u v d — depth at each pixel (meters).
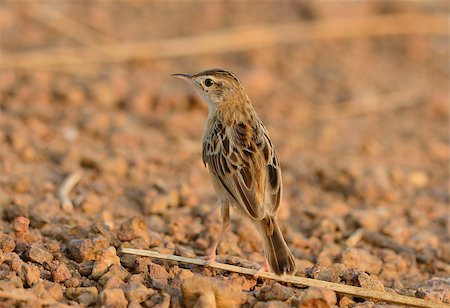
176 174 15.76
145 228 11.41
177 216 13.20
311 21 26.36
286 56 24.45
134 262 10.48
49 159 15.84
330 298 9.39
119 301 9.03
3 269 9.81
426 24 27.17
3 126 16.55
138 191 14.41
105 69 21.52
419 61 26.05
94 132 17.44
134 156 16.03
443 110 22.30
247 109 11.28
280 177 10.36
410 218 15.04
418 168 18.08
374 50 26.22
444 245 13.45
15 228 11.04
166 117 18.84
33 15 24.11
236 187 10.23
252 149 10.45
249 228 12.31
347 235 13.40
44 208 12.91
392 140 19.94
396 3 27.30
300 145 18.70
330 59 24.89
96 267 10.00
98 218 12.75
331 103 21.94
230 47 24.06
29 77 19.70
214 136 10.95
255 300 9.30
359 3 27.20
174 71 22.19
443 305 9.75
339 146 19.00
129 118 18.86
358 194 15.79
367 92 22.83
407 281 11.70
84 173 15.09
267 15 26.67
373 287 10.21
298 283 10.14
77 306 9.02
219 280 9.13
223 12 26.89
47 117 17.86
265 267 10.38
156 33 24.50
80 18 24.67
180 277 9.77
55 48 22.22
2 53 21.28
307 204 15.14
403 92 23.30
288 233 13.02
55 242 10.85
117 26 24.67
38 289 9.18
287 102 21.33
